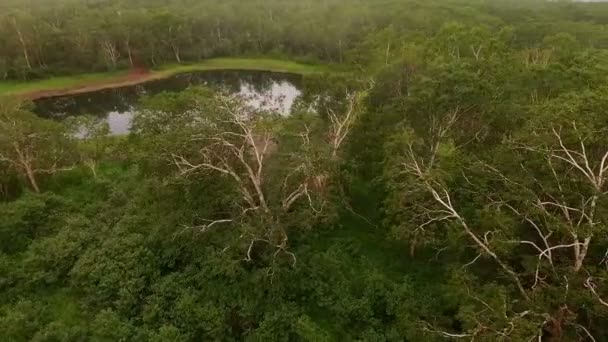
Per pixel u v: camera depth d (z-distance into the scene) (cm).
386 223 2536
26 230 2808
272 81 7425
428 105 2470
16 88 6600
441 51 3588
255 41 8531
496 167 2133
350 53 4597
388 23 7294
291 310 2198
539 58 4566
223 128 2222
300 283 2292
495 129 2522
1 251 2664
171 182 2178
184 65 7938
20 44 6962
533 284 1959
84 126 4200
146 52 7644
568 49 4309
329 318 2230
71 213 2998
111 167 3706
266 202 2378
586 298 1634
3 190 3356
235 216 2342
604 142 1803
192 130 2167
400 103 2709
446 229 2283
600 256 1941
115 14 7956
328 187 2603
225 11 8850
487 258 2192
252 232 2159
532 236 2211
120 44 7594
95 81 7056
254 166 2431
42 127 3266
